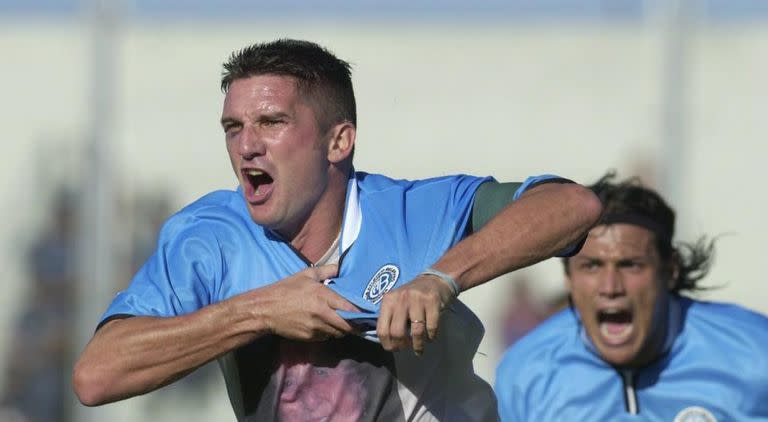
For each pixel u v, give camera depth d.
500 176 58.44
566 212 12.49
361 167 58.50
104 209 45.56
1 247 54.31
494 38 59.38
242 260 13.52
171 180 56.53
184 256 13.50
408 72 58.91
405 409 13.45
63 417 50.69
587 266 18.77
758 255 58.28
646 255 18.59
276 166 12.91
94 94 46.41
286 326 12.30
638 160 55.28
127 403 48.66
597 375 19.42
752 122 59.28
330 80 13.20
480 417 14.38
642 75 58.94
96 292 44.97
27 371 51.03
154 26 58.78
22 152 57.72
